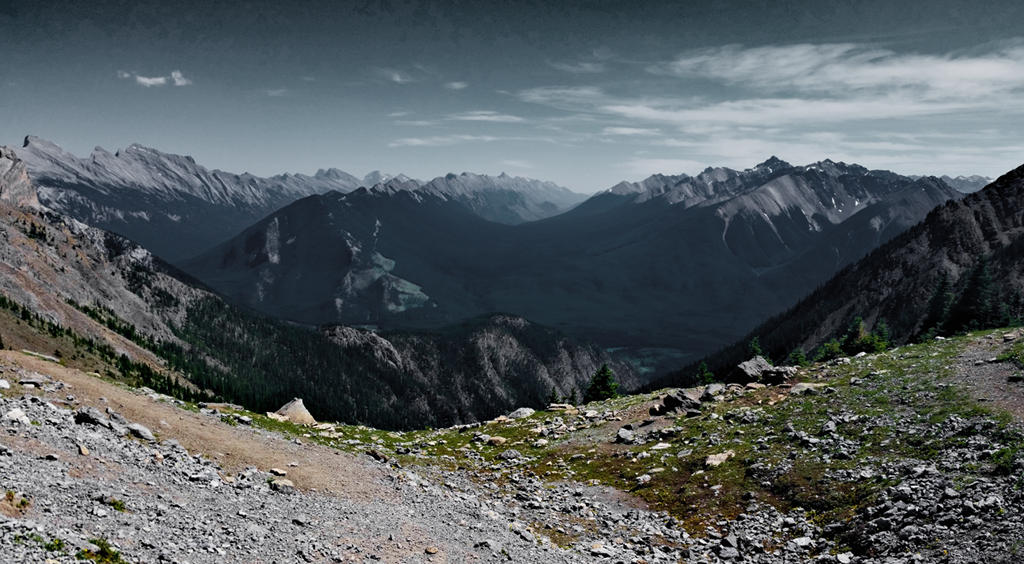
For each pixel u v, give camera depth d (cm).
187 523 2016
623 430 5006
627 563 2655
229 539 1991
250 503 2448
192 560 1745
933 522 2666
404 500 3070
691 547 2989
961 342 5647
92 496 1945
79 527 1697
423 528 2631
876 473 3325
